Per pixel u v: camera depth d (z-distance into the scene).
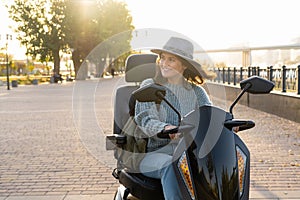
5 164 6.18
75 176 5.47
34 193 4.77
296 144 7.43
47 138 8.41
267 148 7.12
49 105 15.84
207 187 2.24
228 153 2.34
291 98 10.66
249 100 14.24
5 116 12.37
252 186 4.92
